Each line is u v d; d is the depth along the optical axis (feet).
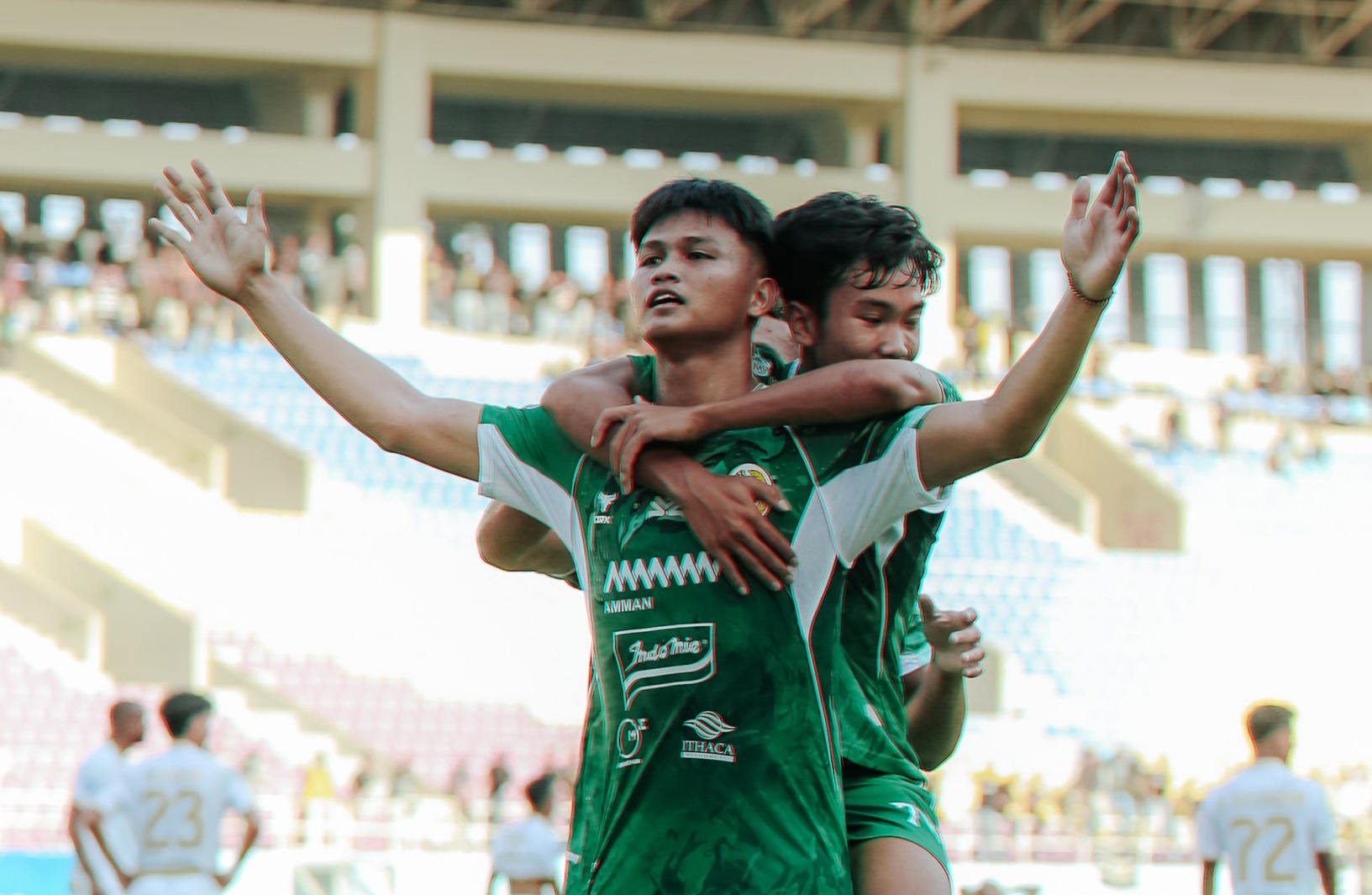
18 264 70.33
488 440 8.43
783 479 7.97
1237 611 68.23
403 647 61.98
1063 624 66.33
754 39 73.26
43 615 57.77
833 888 7.79
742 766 7.84
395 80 70.59
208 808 23.58
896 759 8.40
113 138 68.39
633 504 8.11
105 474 62.85
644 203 8.29
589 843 8.18
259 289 8.51
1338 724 65.98
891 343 8.70
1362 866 47.96
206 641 60.13
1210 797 21.42
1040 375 7.40
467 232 84.17
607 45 72.18
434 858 41.22
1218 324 89.97
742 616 7.89
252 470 64.39
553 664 62.85
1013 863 46.85
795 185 72.84
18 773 51.78
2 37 67.31
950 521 69.36
